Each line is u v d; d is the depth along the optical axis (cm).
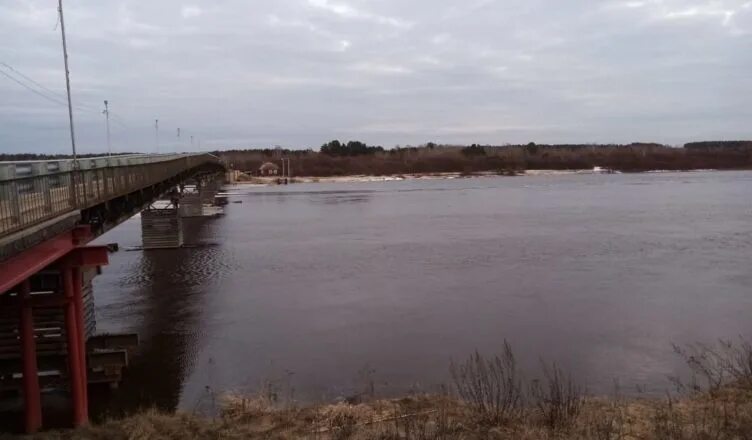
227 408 1411
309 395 1602
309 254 3959
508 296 2697
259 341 2109
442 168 19888
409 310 2486
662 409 1237
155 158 2894
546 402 1257
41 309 1527
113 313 2508
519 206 7444
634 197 8550
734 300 2570
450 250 4000
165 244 4259
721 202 7406
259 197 10250
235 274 3309
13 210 988
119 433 1164
